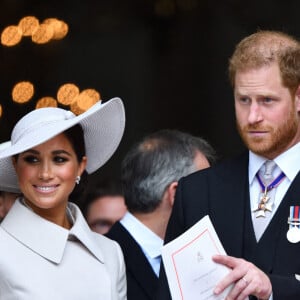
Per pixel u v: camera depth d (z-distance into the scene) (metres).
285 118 10.82
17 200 11.30
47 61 31.48
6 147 11.77
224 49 36.53
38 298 10.51
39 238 10.91
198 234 10.75
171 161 12.92
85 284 10.91
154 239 12.88
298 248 10.76
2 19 30.61
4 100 28.20
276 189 11.19
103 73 37.34
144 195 12.86
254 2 32.41
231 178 11.52
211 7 35.81
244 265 10.32
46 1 32.31
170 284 10.74
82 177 12.05
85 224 11.41
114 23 36.81
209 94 37.75
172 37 37.75
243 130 10.92
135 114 38.28
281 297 10.33
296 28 31.86
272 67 10.74
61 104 28.78
